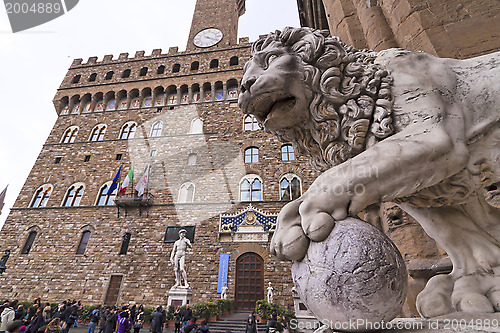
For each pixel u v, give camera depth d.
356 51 0.95
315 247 0.57
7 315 6.32
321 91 0.86
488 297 0.70
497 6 1.68
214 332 9.58
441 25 1.76
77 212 16.25
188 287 12.55
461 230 0.91
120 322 8.05
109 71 22.66
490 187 1.32
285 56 0.88
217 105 19.45
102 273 14.19
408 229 1.71
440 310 0.72
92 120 20.39
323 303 0.53
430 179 0.67
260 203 14.97
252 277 13.22
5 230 16.00
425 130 0.70
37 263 14.81
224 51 22.05
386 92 0.81
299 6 6.58
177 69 21.97
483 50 1.60
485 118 0.77
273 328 7.67
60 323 8.00
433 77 0.82
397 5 2.04
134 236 15.05
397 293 0.51
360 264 0.51
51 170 18.22
